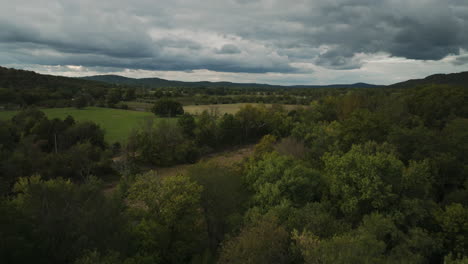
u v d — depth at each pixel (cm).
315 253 1672
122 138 8562
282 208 2642
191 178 3403
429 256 2206
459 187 3322
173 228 2947
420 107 6856
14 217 1955
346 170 2867
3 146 6238
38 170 5712
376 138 4388
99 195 2453
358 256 1509
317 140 5034
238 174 4484
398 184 2652
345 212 2742
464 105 6606
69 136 7369
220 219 3291
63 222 2089
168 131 7931
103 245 2114
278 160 3775
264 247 1936
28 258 1783
